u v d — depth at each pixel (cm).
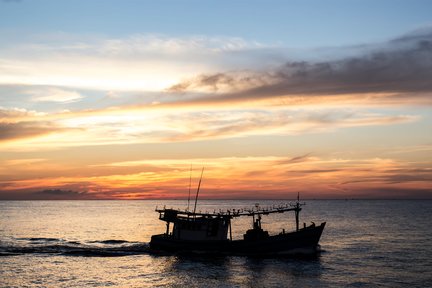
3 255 7425
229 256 6969
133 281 5553
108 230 13550
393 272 6138
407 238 10638
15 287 5281
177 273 5972
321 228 6938
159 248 7344
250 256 6950
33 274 5941
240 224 15862
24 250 7956
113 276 5828
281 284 5403
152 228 14425
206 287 5247
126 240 10469
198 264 6562
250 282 5484
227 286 5284
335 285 5372
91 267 6400
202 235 7062
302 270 6184
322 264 6644
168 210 7250
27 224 16100
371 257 7419
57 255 7400
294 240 6919
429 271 6219
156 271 6100
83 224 16275
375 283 5494
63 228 14325
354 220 18200
